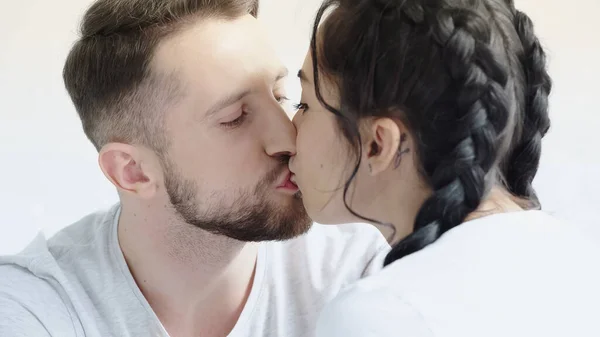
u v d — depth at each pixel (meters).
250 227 1.02
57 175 1.58
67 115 1.58
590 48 1.63
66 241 1.14
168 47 0.97
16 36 1.56
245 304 1.11
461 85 0.69
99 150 1.11
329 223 0.85
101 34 1.03
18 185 1.57
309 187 0.84
